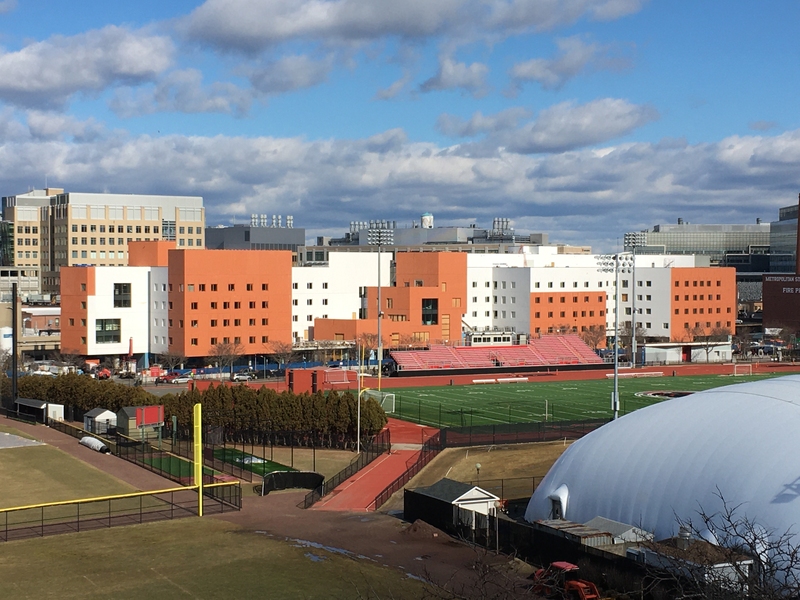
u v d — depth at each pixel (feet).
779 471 213.25
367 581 217.15
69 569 234.79
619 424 265.13
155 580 226.17
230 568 234.99
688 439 239.30
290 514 297.33
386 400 537.24
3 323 615.57
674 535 220.02
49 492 322.14
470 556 245.86
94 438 402.52
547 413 507.71
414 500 286.05
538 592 209.26
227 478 347.77
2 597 214.90
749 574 160.45
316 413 415.23
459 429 430.20
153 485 334.24
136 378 642.63
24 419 474.08
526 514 268.21
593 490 247.09
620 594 202.59
